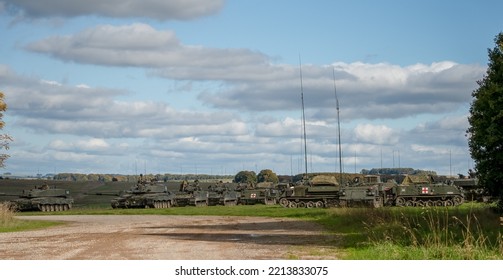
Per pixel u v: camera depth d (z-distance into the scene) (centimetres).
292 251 2328
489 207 3772
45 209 7944
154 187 8250
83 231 3644
